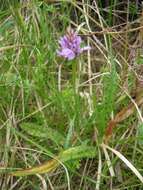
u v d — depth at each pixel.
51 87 0.58
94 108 0.55
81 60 0.63
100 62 0.66
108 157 0.52
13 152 0.55
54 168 0.52
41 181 0.53
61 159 0.51
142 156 0.54
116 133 0.56
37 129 0.55
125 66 0.60
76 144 0.54
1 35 0.66
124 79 0.59
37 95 0.58
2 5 0.69
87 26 0.66
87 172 0.54
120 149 0.55
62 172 0.54
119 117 0.53
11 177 0.53
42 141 0.55
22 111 0.58
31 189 0.54
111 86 0.55
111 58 0.59
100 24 0.67
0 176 0.53
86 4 0.66
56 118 0.57
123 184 0.53
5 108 0.58
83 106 0.57
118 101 0.57
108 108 0.54
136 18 0.72
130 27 0.70
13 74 0.59
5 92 0.58
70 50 0.52
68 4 0.71
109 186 0.53
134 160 0.54
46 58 0.62
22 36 0.63
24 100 0.58
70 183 0.53
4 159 0.54
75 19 0.71
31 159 0.55
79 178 0.54
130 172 0.54
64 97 0.56
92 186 0.53
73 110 0.56
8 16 0.68
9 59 0.61
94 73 0.63
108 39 0.68
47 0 0.66
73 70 0.54
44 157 0.55
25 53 0.60
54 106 0.57
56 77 0.62
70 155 0.51
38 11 0.66
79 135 0.54
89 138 0.55
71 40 0.52
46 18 0.66
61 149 0.52
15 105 0.58
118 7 0.73
